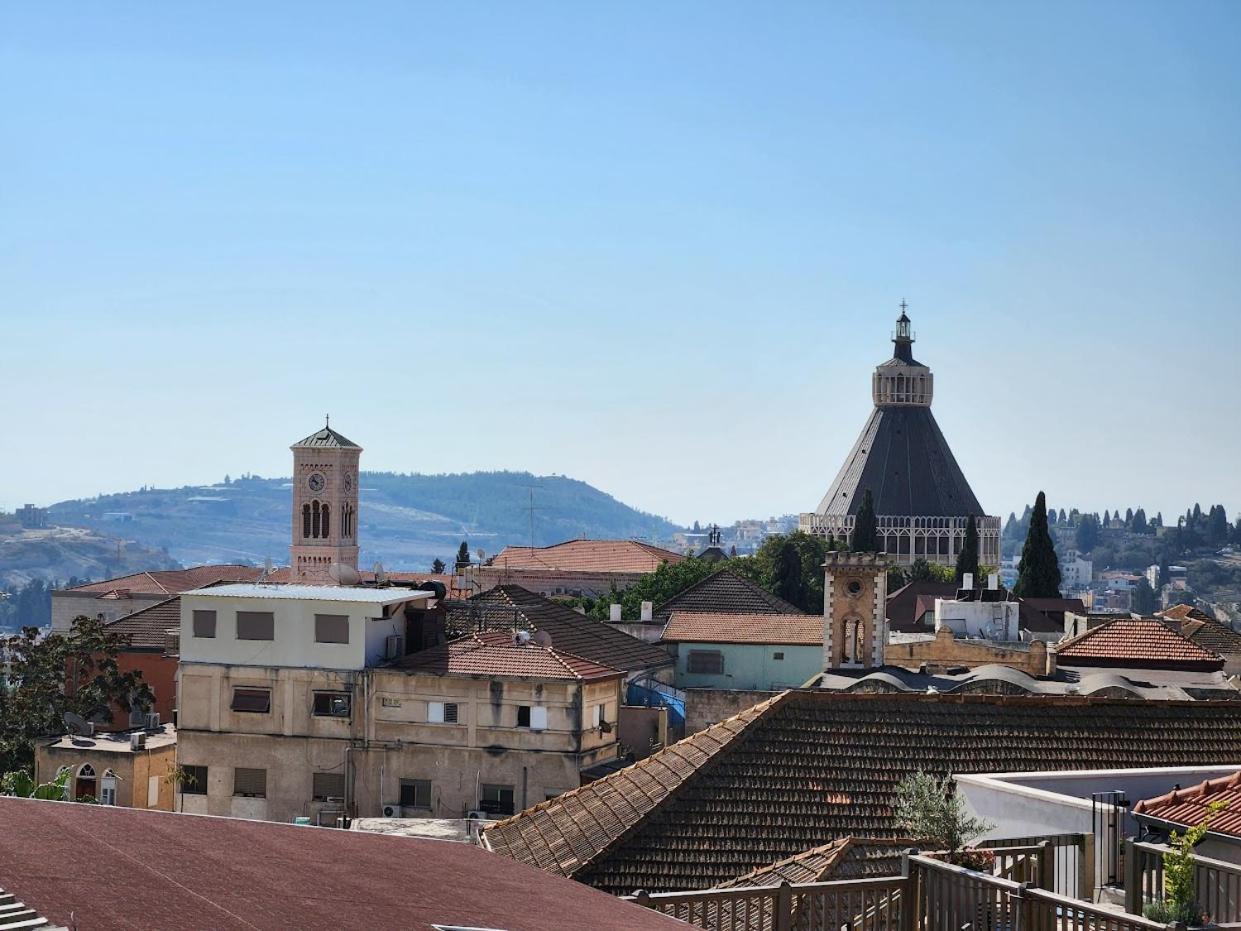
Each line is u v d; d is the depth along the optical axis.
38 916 20.73
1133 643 123.44
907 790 42.97
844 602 140.25
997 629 165.75
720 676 146.00
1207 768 48.28
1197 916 29.38
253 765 97.00
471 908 26.14
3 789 83.69
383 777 95.31
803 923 36.97
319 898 24.67
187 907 22.67
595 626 139.00
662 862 50.94
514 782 93.69
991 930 30.73
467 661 96.12
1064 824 42.97
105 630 150.75
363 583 136.75
